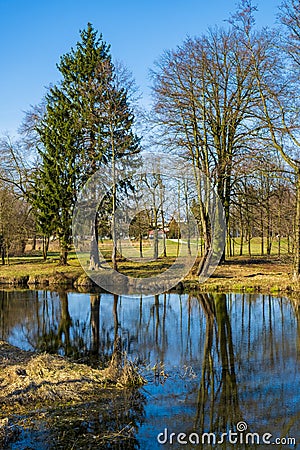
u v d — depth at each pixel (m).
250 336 9.26
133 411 5.53
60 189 20.94
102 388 6.34
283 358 7.64
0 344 8.79
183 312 11.98
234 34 17.05
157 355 7.97
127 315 11.80
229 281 15.98
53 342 9.08
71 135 20.94
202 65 16.89
